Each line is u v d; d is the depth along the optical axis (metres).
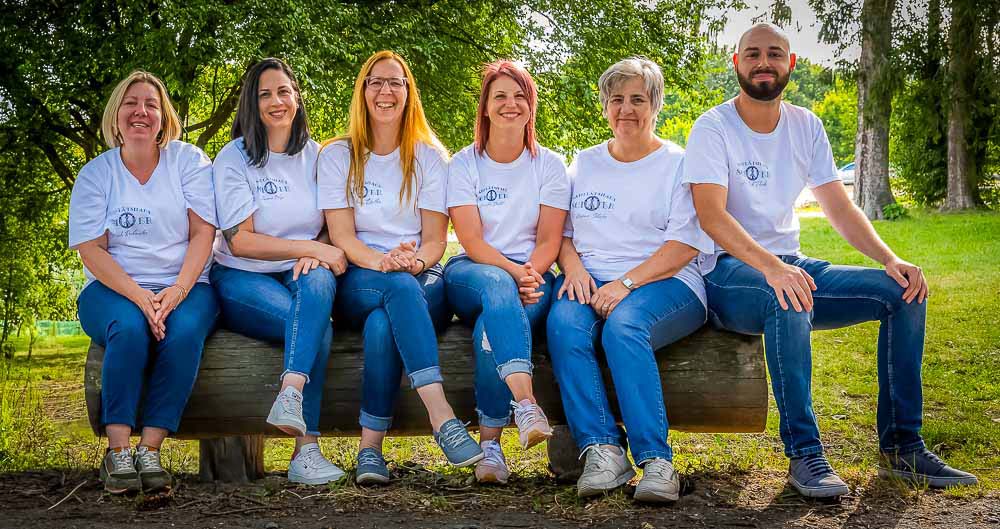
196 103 11.64
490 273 3.53
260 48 9.56
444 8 11.70
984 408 5.29
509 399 3.48
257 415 3.55
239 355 3.57
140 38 9.09
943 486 3.50
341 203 3.79
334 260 3.61
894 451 3.60
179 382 3.40
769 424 5.09
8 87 10.50
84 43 10.02
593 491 3.26
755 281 3.46
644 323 3.39
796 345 3.36
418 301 3.46
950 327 7.89
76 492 3.56
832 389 6.01
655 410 3.29
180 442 5.05
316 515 3.24
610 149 3.81
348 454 4.56
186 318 3.45
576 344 3.40
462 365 3.59
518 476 3.90
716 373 3.52
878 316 3.54
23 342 13.30
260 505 3.36
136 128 3.60
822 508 3.30
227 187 3.73
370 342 3.47
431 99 11.77
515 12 12.06
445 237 3.85
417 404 3.59
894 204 19.53
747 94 3.66
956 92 19.36
